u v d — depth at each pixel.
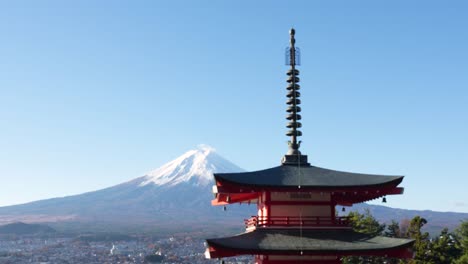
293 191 40.03
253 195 44.19
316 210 41.22
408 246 37.81
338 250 37.75
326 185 39.81
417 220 83.38
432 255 79.50
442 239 80.75
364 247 38.12
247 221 43.75
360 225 92.69
